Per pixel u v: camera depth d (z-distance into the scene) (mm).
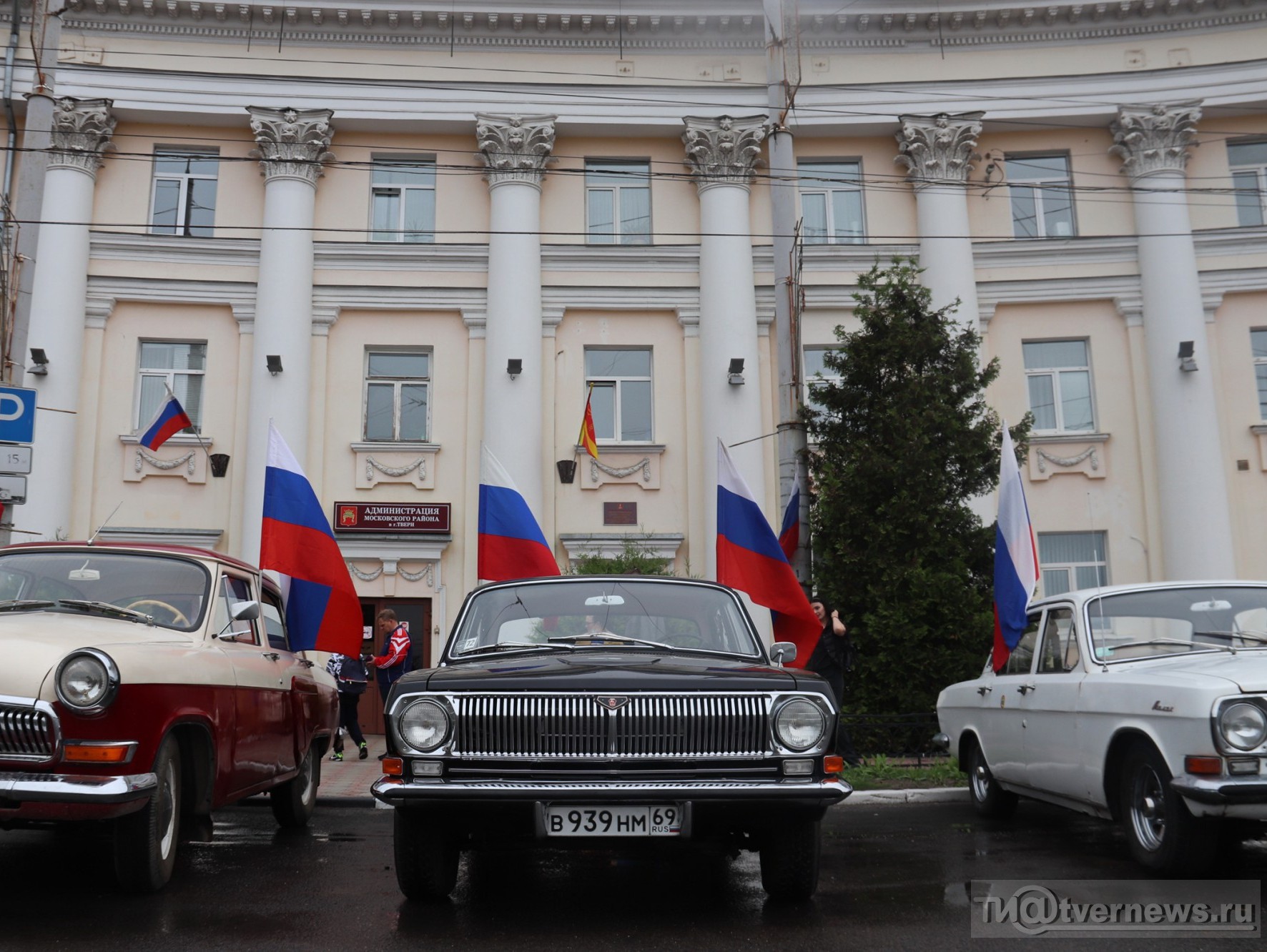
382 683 14914
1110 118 20562
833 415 14156
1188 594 7406
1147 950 4762
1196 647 6980
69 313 18922
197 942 4832
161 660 5676
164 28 19859
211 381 19391
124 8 19641
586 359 20094
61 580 6652
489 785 4930
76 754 5164
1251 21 20328
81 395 19016
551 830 4918
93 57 19656
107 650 5367
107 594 6613
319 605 9141
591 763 5008
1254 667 5984
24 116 19516
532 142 20016
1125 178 20703
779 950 4746
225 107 19797
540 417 19516
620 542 19203
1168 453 19469
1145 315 20062
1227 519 19219
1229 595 7359
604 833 4918
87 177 19500
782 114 12766
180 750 6086
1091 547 19781
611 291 20047
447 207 20250
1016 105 20484
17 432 10930
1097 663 7031
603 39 20453
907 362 13641
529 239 19844
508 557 8766
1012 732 8008
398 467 19344
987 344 20328
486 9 20047
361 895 5871
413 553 19016
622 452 19641
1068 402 20266
